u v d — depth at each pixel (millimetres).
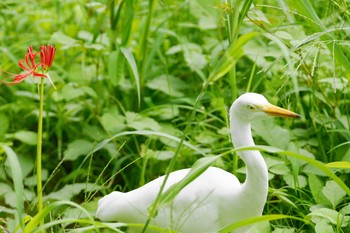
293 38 6473
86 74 7836
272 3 7633
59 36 7301
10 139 7648
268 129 6355
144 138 7379
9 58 8234
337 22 7258
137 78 6621
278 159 6207
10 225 5801
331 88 6820
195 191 5234
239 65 7762
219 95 7504
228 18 5570
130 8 7215
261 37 7770
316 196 5918
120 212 5379
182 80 8070
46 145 7730
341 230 5305
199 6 8195
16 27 8969
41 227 4379
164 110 7445
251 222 4277
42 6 9391
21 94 7699
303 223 6043
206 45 8273
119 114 7723
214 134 6902
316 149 6871
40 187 5125
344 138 6684
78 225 6469
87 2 8234
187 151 6723
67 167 7695
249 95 5129
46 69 4840
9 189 6484
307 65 6758
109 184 6902
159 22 8547
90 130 7406
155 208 4148
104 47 7672
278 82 7176
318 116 6875
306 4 5562
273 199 6461
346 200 6219
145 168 6914
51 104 7781
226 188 5215
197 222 5223
